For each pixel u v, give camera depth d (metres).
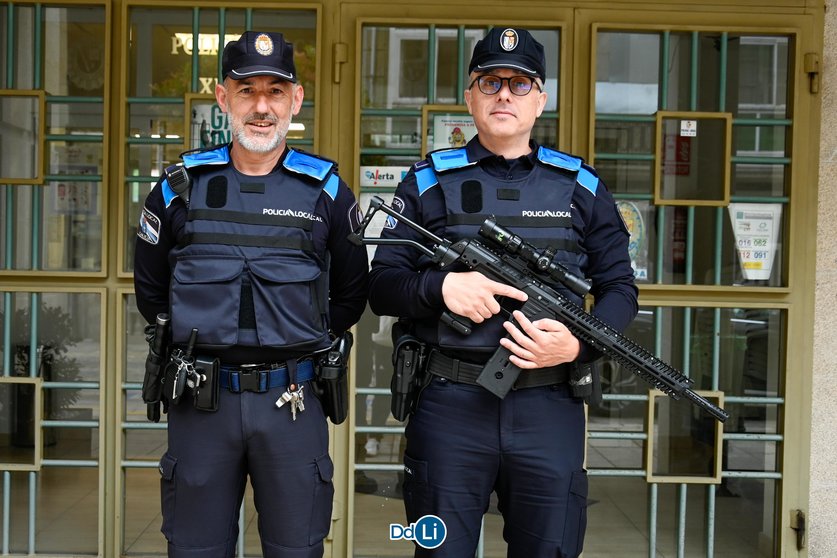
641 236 3.38
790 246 3.33
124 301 3.32
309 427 2.16
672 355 3.38
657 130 3.33
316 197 2.17
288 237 2.11
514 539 2.20
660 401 3.38
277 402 2.10
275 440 2.11
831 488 3.36
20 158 3.31
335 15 3.32
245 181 2.14
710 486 3.38
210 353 2.09
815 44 3.33
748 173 3.38
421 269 2.22
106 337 3.31
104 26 3.30
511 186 2.17
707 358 3.37
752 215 3.39
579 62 3.34
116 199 3.30
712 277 3.37
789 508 3.36
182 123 3.32
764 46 3.38
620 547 3.39
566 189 2.19
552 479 2.12
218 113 3.32
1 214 3.31
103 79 3.31
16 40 3.30
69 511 3.33
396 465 3.35
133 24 3.32
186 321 2.05
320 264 2.18
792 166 3.33
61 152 3.32
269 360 2.11
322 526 2.20
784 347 3.36
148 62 3.32
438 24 3.31
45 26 3.31
